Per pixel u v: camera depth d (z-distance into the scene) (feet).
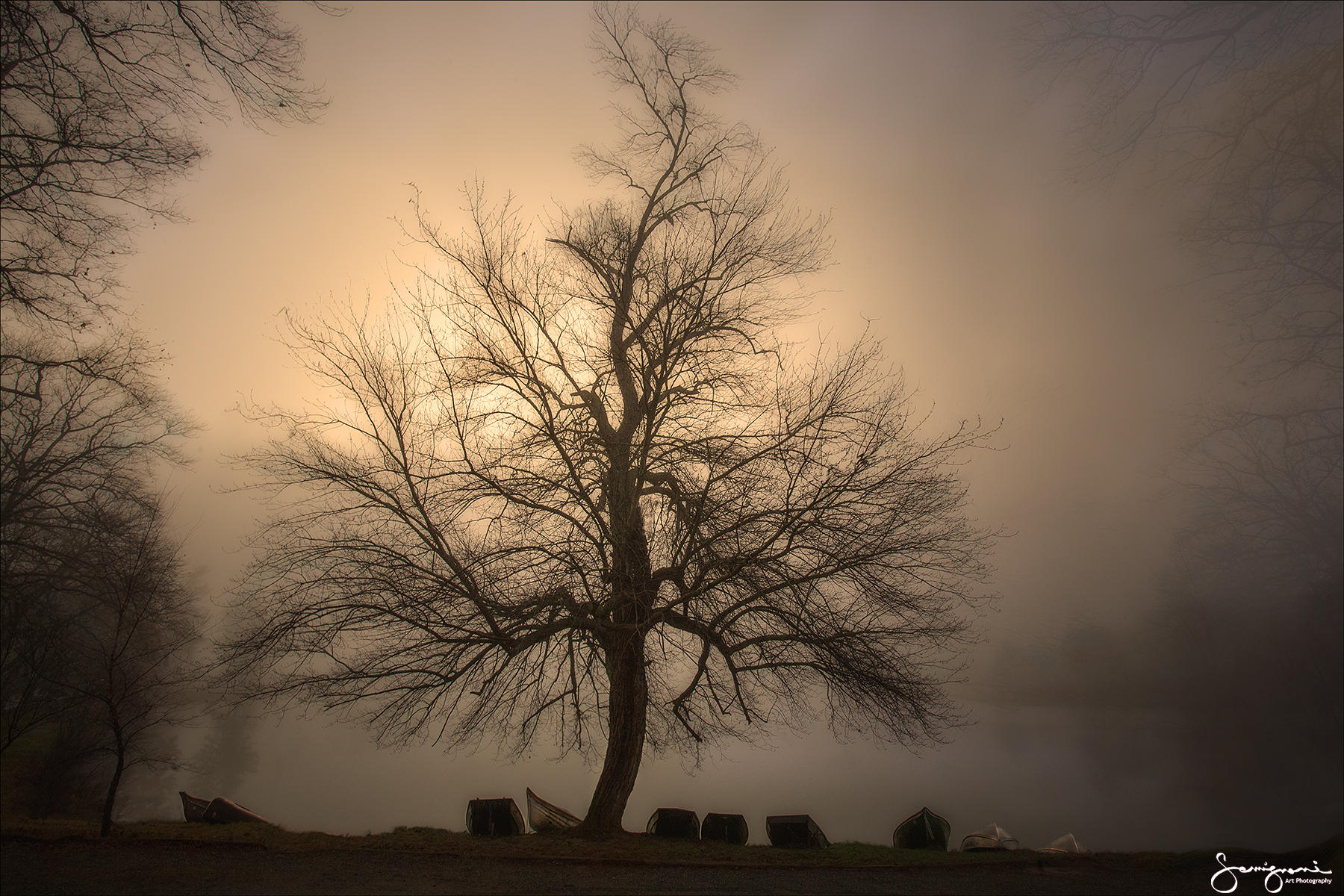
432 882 31.48
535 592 39.78
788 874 34.32
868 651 39.91
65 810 62.59
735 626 41.55
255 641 39.65
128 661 46.55
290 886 30.25
